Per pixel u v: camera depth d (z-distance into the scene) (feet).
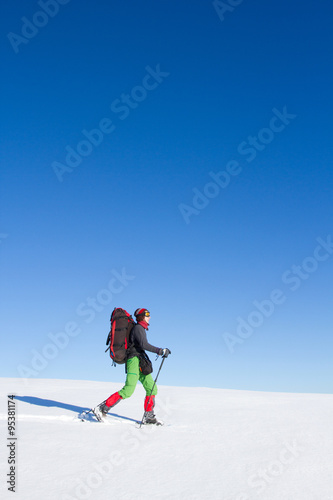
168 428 19.54
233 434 18.44
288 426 20.52
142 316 21.85
